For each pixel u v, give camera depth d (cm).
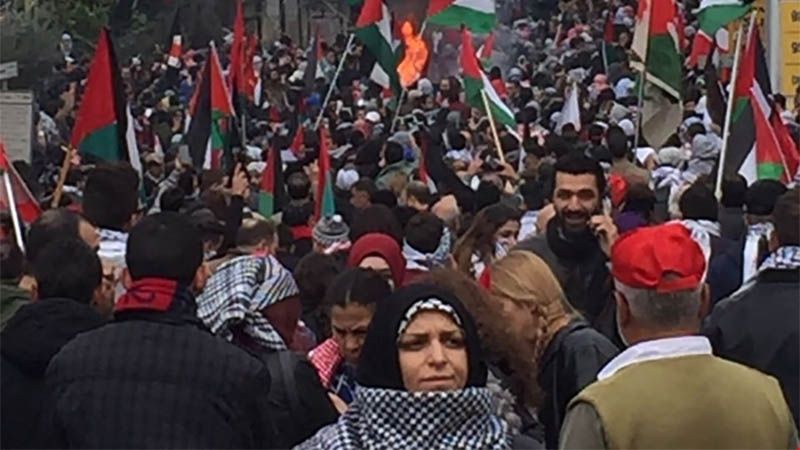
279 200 1641
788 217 827
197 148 1906
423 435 555
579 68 3762
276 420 712
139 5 5362
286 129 3105
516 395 685
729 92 1509
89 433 630
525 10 5569
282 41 5456
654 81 1714
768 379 582
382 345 564
